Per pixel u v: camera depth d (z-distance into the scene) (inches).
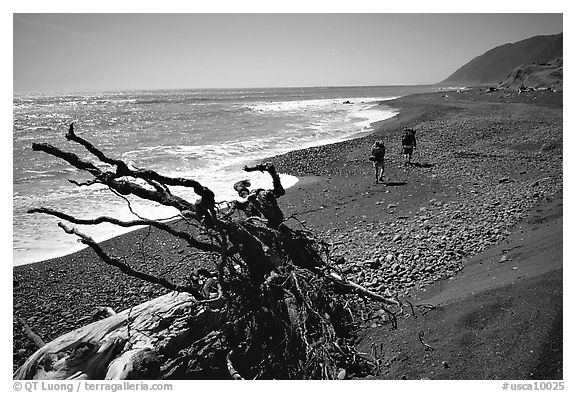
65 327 259.4
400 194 485.4
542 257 252.7
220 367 211.9
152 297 292.7
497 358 184.4
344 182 559.2
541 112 1064.2
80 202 479.8
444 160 642.2
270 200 260.4
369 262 291.4
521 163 583.2
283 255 246.4
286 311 222.8
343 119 1382.9
